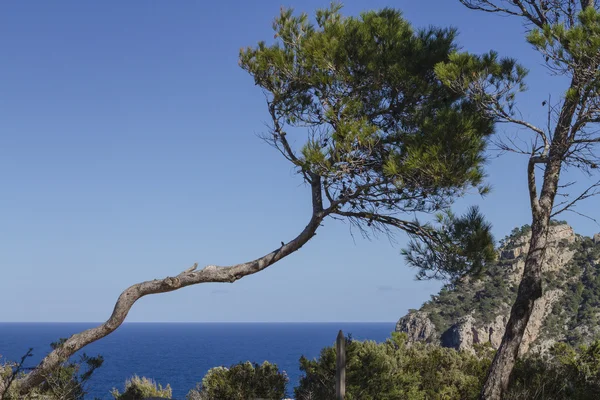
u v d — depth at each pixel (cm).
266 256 1212
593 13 914
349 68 1128
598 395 1140
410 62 1138
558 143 1071
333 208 1154
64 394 1048
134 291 1188
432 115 1109
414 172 1020
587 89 946
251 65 1212
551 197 1152
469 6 1230
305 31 1213
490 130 1170
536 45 946
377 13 1222
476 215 1151
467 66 1058
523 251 7612
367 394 1238
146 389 1670
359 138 1022
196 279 1200
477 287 7625
